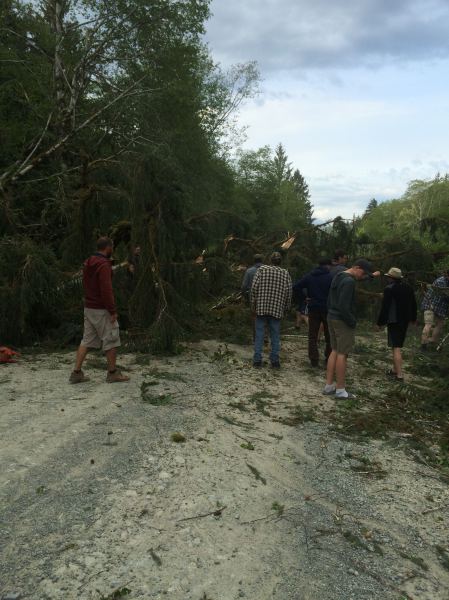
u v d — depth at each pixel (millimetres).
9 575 2525
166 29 14891
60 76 13312
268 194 44656
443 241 12211
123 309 8469
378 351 9258
